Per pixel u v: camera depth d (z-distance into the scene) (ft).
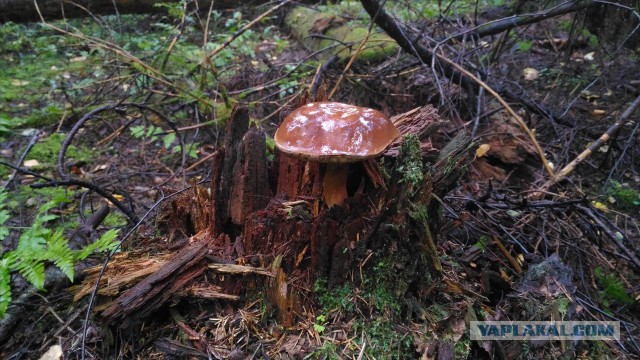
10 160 2.65
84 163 2.68
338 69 3.00
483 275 1.48
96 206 2.27
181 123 3.00
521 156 2.48
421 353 1.22
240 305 1.28
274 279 1.24
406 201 1.24
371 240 1.27
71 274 1.38
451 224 1.77
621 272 1.90
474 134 2.38
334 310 1.26
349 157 1.08
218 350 1.20
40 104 3.25
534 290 1.49
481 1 3.82
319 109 1.18
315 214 1.32
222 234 1.40
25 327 1.60
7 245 2.04
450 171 1.34
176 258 1.28
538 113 2.74
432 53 2.48
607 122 2.80
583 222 2.01
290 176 1.38
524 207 1.90
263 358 1.18
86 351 1.36
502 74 3.30
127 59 2.91
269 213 1.30
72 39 4.01
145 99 2.99
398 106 2.84
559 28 3.63
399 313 1.27
